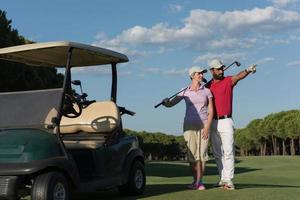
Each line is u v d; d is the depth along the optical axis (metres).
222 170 7.86
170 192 7.41
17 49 6.51
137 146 7.52
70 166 5.80
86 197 7.29
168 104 7.78
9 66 17.45
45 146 5.68
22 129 6.00
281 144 88.88
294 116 74.81
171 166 23.34
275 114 82.19
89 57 7.23
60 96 6.14
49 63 7.64
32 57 7.09
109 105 7.18
